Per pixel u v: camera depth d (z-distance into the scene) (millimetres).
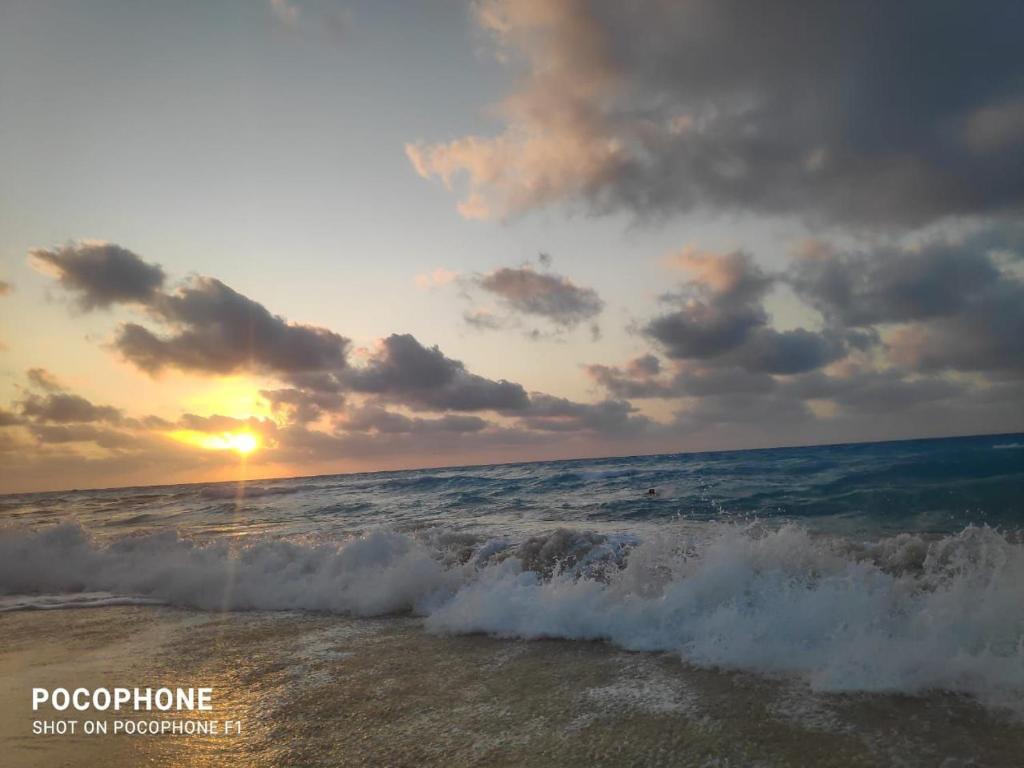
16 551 8734
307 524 13719
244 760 2854
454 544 7602
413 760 2750
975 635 3576
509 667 3988
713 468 21844
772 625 4027
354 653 4527
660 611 4555
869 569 4895
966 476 12719
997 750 2531
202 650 4801
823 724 2861
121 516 20609
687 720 2994
